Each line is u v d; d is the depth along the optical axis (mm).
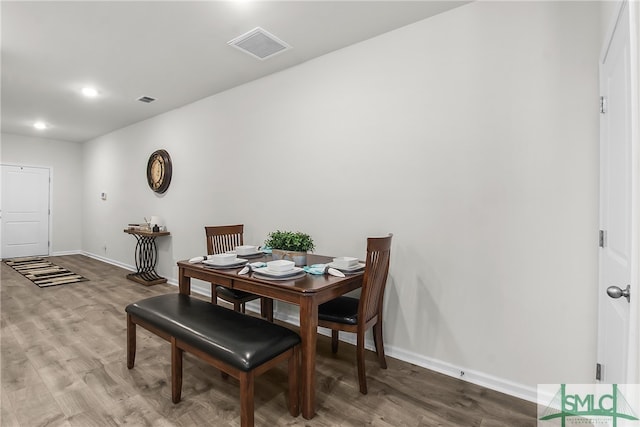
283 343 1607
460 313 2111
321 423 1647
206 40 2559
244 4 2111
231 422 1642
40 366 2182
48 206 6523
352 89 2602
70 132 5797
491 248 1999
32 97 3900
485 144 2018
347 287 1932
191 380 2043
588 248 1713
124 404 1779
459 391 1955
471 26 2068
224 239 2955
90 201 6512
